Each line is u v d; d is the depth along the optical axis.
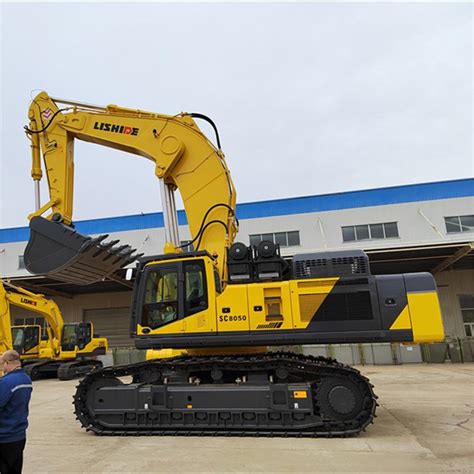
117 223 24.61
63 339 17.97
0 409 3.51
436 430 6.34
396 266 21.62
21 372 3.75
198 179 7.72
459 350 18.89
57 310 17.84
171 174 7.89
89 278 7.94
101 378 6.93
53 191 7.93
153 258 7.01
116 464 5.00
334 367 6.13
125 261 8.14
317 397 6.15
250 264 6.84
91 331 18.62
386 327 6.11
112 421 6.64
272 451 5.34
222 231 7.45
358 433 6.05
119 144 8.06
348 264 6.46
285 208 22.92
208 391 6.42
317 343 6.35
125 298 25.00
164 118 7.99
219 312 6.51
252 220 23.02
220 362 6.56
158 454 5.36
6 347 12.89
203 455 5.25
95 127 8.12
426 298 6.14
